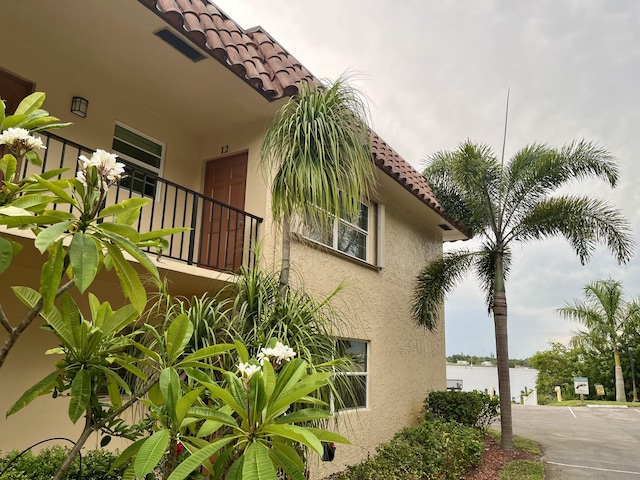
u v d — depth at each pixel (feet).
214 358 15.34
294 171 17.06
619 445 38.01
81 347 9.63
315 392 14.92
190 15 18.34
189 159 25.96
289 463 8.66
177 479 7.71
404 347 35.37
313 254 25.66
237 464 8.34
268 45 23.77
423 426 31.35
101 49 19.15
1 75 18.49
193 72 20.47
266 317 15.55
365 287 30.76
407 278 36.96
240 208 24.40
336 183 16.99
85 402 9.10
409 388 35.53
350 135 17.98
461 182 35.91
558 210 34.42
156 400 10.64
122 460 9.59
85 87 21.09
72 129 20.40
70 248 7.43
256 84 20.81
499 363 35.81
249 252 22.52
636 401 83.82
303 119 17.49
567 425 50.75
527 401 126.00
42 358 18.02
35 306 8.28
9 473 12.87
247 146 24.76
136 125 23.29
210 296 20.48
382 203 33.68
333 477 24.32
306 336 15.37
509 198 36.60
